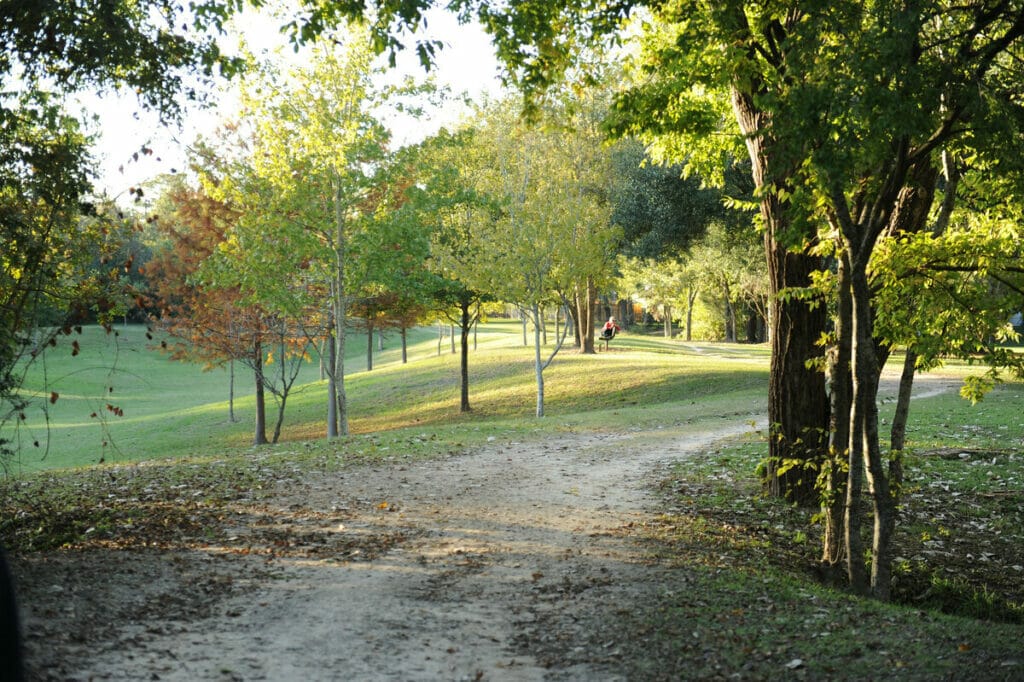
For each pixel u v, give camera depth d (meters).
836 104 7.02
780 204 12.38
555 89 10.42
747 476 14.48
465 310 36.16
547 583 8.20
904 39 6.80
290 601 7.36
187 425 39.59
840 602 7.95
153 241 29.28
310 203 23.75
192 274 26.98
